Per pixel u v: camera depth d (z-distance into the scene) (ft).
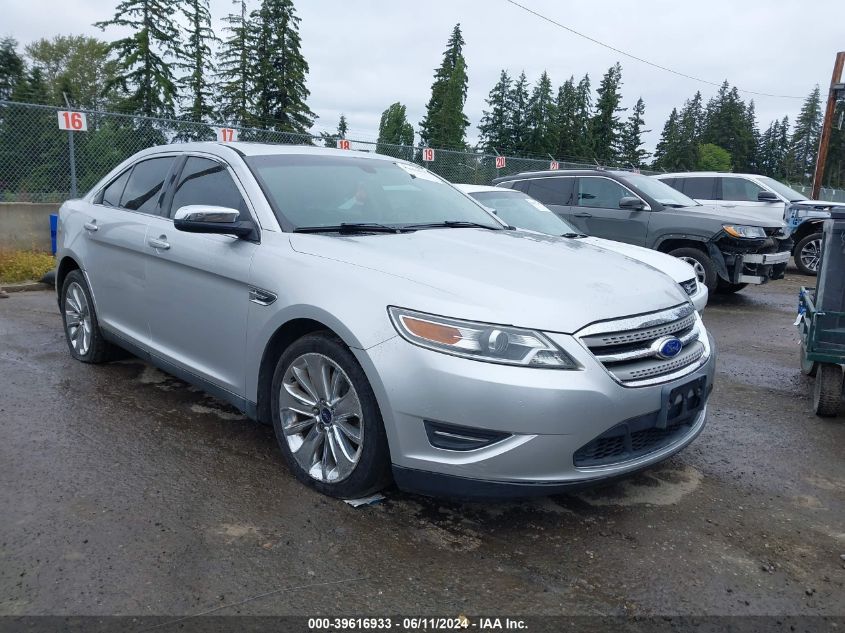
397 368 9.47
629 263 12.11
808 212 41.83
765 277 30.12
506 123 195.72
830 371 15.58
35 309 24.36
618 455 9.95
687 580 9.14
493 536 10.03
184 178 14.42
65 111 33.55
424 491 9.76
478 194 25.99
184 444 12.84
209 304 12.64
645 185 32.91
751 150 310.86
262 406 11.94
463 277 10.04
